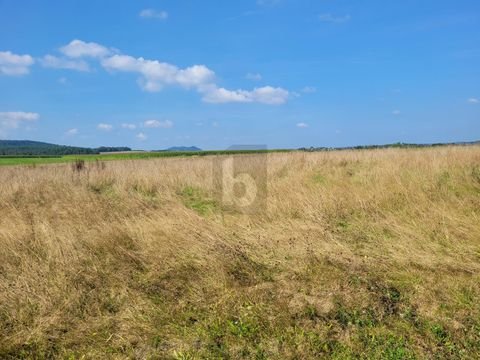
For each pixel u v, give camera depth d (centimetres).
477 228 561
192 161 1605
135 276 487
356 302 403
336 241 568
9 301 417
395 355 329
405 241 550
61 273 471
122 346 356
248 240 584
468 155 1176
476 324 360
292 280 461
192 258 519
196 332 371
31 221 678
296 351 338
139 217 706
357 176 1045
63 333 377
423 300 402
